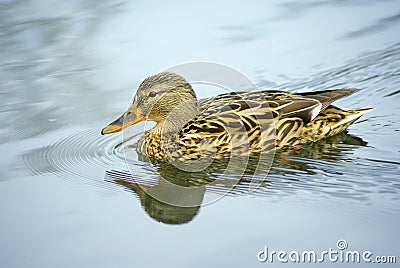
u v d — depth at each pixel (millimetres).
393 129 13867
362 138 13625
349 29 18141
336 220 10859
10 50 17422
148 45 17406
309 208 11266
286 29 18188
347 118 13625
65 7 19562
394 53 16953
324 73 16281
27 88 15945
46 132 14422
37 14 19047
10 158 13477
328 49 17250
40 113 15062
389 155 12883
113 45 17516
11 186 12422
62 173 12961
